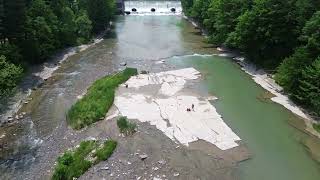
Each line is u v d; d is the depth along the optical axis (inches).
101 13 4160.9
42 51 2886.3
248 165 1620.3
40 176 1553.9
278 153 1722.4
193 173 1546.5
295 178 1549.0
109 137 1812.3
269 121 2027.6
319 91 1948.8
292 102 2252.7
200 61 3070.9
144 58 3169.3
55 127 1963.6
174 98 2271.2
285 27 2635.3
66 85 2536.9
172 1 5856.3
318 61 1998.0
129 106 2140.7
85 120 1968.5
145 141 1772.9
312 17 2256.4
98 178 1502.2
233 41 3041.3
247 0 3056.1
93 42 3732.8
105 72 2790.4
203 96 2329.0
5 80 2096.5
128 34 4119.1
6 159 1686.8
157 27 4503.0
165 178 1508.4
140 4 5733.3
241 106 2208.4
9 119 2049.7
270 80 2578.7
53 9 3378.4
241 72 2802.7
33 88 2466.8
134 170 1555.1
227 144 1771.7
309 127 1964.8
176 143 1760.6
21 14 2657.5
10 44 2591.0
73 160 1608.0
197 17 4512.8
